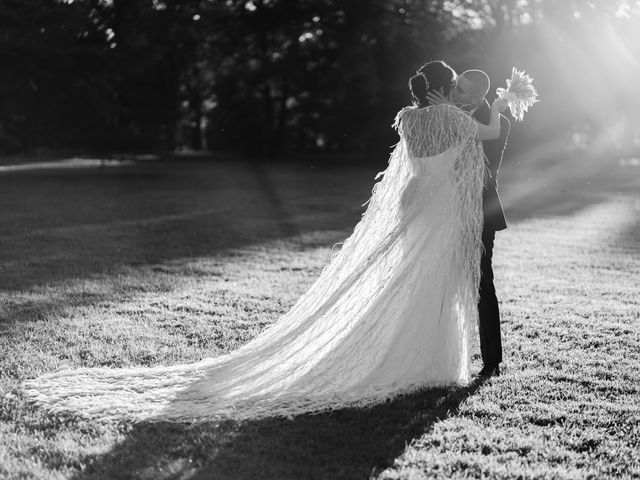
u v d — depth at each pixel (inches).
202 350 216.7
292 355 180.5
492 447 150.5
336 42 1307.8
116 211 592.1
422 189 185.3
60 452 144.2
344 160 1419.8
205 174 1068.5
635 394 186.2
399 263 183.5
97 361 204.8
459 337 187.8
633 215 625.3
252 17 1376.7
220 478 134.5
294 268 364.2
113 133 1025.5
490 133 189.3
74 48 862.5
